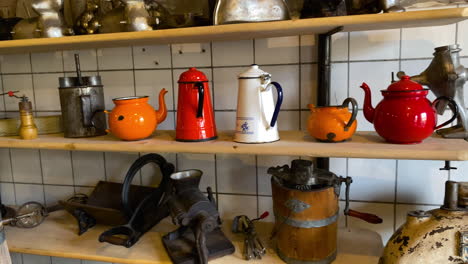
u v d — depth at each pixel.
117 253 1.00
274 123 0.87
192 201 0.91
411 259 0.79
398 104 0.78
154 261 0.95
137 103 0.95
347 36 1.02
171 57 1.16
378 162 1.07
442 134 0.88
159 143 0.92
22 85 1.30
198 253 0.90
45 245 1.06
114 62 1.21
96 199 1.21
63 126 1.07
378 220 0.91
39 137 1.07
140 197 1.19
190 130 0.92
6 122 1.11
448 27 0.96
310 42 1.05
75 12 1.13
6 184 1.41
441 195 1.05
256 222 1.17
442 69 0.82
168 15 0.96
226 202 1.21
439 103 0.86
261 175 1.17
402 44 1.00
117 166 1.29
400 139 0.79
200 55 1.14
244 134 0.88
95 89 1.05
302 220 0.85
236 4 0.82
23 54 1.28
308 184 0.86
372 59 1.02
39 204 1.23
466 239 0.77
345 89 1.05
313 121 0.87
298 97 1.09
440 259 0.78
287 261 0.90
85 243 1.07
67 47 1.12
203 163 1.21
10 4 1.22
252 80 0.87
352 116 0.82
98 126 1.06
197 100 0.91
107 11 1.02
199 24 0.96
